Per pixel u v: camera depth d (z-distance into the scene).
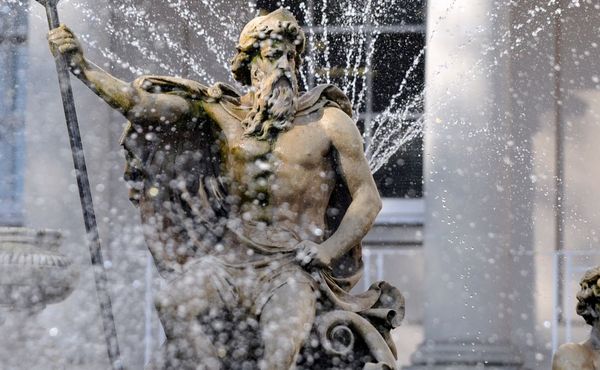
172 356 15.31
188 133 16.34
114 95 16.00
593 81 33.09
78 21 31.50
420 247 32.47
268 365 15.09
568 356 15.01
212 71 32.19
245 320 15.49
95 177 30.70
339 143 16.30
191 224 16.14
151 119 16.16
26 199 31.05
